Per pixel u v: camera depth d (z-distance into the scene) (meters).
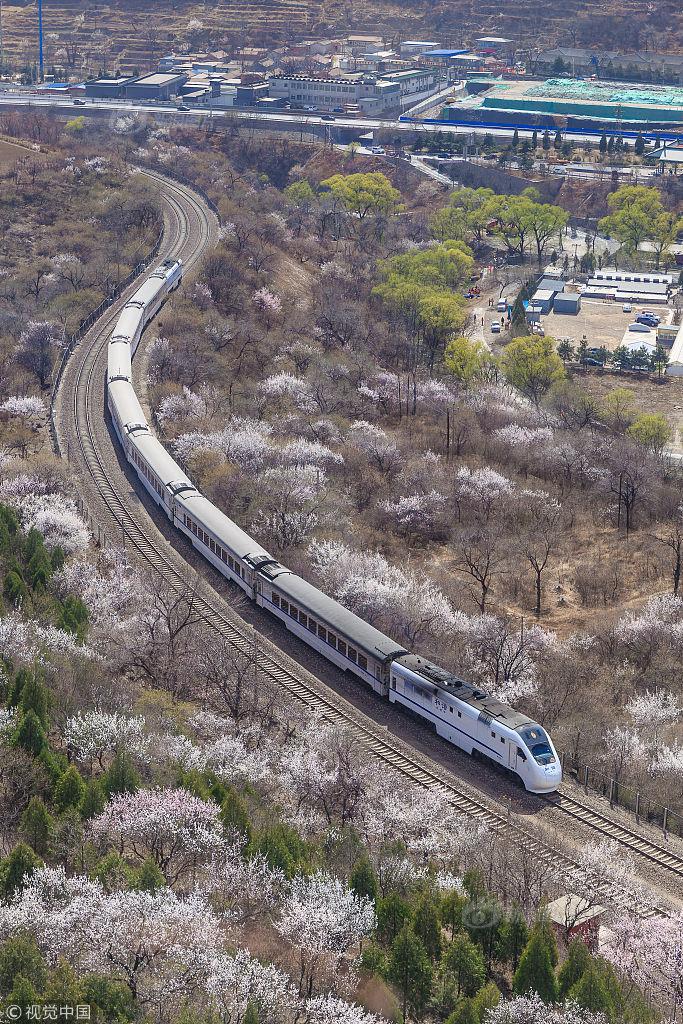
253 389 197.25
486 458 185.00
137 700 108.56
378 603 132.38
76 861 80.38
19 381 191.75
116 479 163.88
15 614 116.12
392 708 114.44
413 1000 73.81
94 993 68.19
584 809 100.00
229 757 98.44
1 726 94.25
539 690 121.88
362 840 90.75
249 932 76.94
